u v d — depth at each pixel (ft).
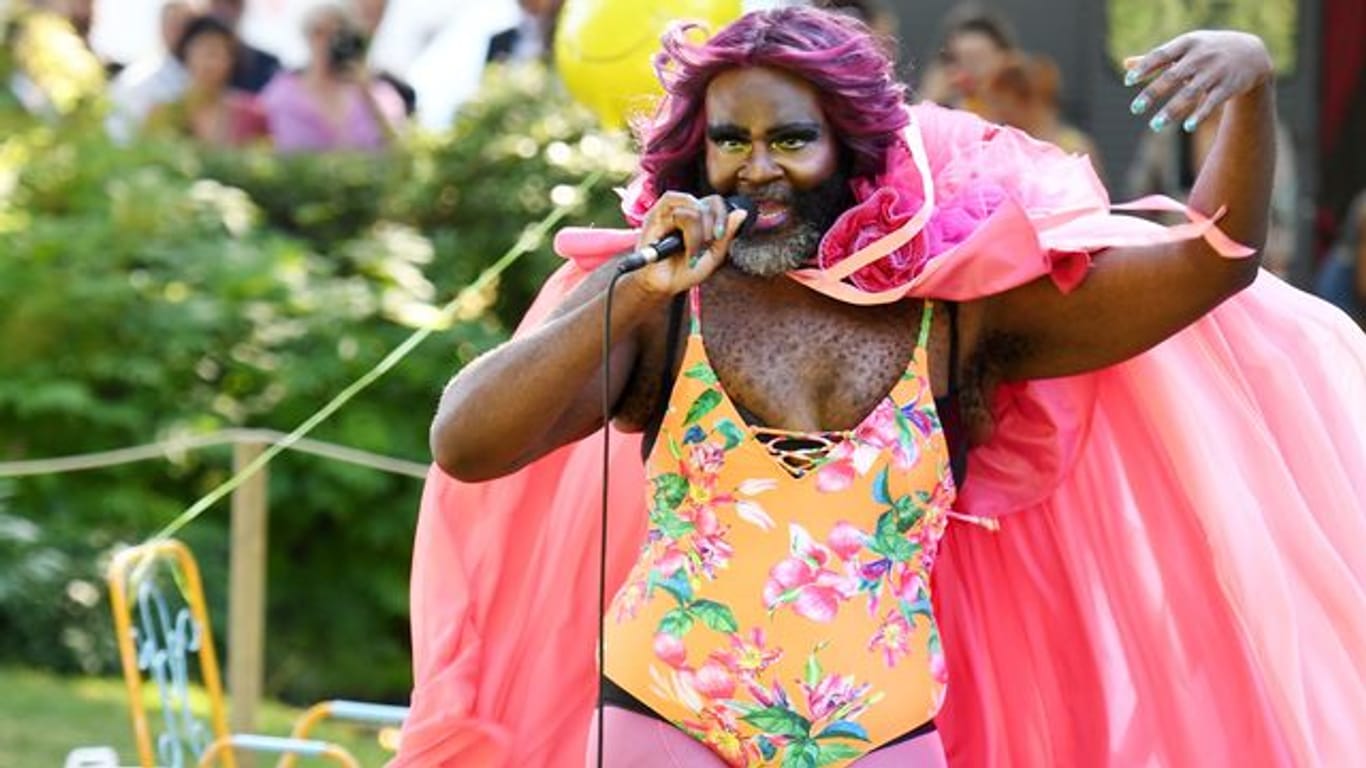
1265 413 19.51
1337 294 41.98
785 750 17.87
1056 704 19.92
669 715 18.06
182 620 26.94
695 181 18.44
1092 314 18.37
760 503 17.84
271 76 48.08
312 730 38.40
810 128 17.75
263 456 30.55
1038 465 19.30
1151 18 42.75
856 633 17.80
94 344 43.37
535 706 20.34
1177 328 18.26
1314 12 43.52
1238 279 17.98
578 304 17.84
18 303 43.21
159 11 48.32
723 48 17.76
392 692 42.91
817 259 17.92
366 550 43.19
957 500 19.38
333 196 46.14
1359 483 19.49
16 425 42.98
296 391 42.91
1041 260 17.70
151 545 26.71
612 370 17.98
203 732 28.58
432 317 43.21
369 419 42.88
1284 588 18.93
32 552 41.60
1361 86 43.91
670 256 17.03
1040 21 43.04
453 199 44.60
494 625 20.45
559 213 32.91
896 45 19.10
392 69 48.01
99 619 41.63
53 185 45.75
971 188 18.76
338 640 42.98
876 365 17.95
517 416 17.54
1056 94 38.75
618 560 20.18
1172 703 19.61
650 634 18.06
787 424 17.87
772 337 17.93
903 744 17.98
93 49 49.34
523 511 20.42
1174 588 19.61
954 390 18.40
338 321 43.34
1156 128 17.61
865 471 17.83
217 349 43.52
